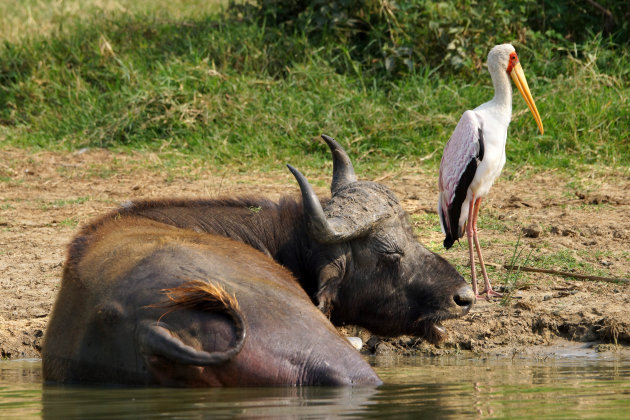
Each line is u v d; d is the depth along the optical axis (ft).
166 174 146.92
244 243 63.87
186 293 50.80
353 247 63.62
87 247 58.85
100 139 165.27
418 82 166.50
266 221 65.46
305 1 186.91
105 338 53.21
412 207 123.65
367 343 79.46
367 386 52.34
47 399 50.75
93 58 188.24
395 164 148.87
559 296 87.76
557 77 166.30
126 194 135.95
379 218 63.21
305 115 160.97
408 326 65.72
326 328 53.93
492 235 110.52
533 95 163.02
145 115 167.53
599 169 141.38
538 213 119.85
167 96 166.30
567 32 181.06
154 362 50.96
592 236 108.06
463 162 96.53
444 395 52.49
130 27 200.85
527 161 146.20
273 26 188.34
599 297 86.58
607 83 163.63
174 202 66.23
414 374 63.46
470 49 170.71
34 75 185.37
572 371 64.54
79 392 52.60
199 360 49.24
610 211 119.44
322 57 176.45
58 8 236.84
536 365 68.54
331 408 46.98
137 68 180.65
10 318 85.56
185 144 159.63
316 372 51.67
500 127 98.73
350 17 180.04
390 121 158.10
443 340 67.15
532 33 172.45
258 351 51.24
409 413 46.26
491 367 67.56
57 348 56.80
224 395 49.78
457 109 160.56
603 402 50.11
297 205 66.23
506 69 100.68
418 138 154.92
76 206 130.00
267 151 154.10
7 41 197.36
